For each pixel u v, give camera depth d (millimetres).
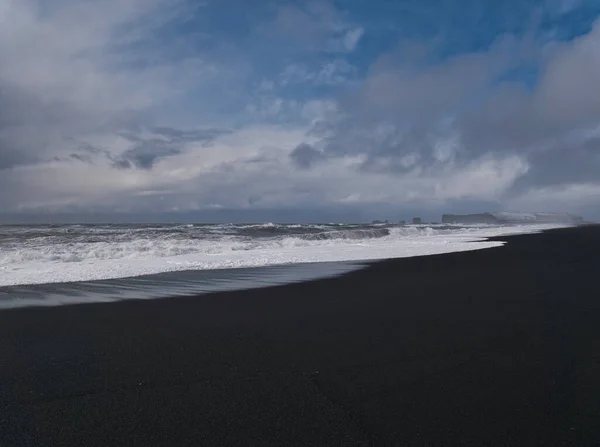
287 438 2578
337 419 2826
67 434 2645
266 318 5824
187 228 36844
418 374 3646
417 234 33406
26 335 4980
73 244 17672
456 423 2762
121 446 2496
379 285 8688
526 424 2748
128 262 12867
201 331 5148
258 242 20797
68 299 7328
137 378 3600
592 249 17672
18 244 17797
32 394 3266
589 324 5332
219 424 2762
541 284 8578
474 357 4086
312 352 4285
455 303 6742
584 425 2730
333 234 27609
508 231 39781
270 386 3402
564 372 3670
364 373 3682
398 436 2600
